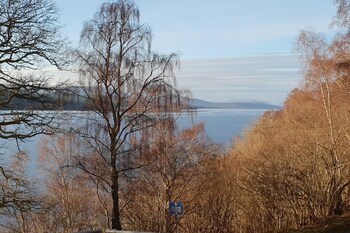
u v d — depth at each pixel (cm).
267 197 2180
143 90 2077
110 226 2269
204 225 2475
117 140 2023
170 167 2292
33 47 1611
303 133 3002
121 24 2027
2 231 2448
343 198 2134
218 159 2700
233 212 2491
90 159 2078
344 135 2355
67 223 2758
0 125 1588
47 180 3008
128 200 2217
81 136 1991
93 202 2784
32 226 2745
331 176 2023
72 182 2822
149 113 2098
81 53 2012
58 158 2958
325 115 3139
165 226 2259
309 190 2045
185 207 2397
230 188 2523
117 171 2017
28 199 1752
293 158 2294
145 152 2122
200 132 2612
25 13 1590
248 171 2409
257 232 2203
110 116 2017
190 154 2436
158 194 2308
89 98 1983
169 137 2281
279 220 2139
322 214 1978
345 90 3250
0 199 1638
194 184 2495
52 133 1720
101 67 1992
